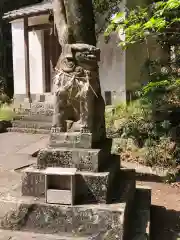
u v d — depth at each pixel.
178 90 7.33
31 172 3.47
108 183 3.35
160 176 6.55
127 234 3.34
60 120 3.64
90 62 3.50
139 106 8.48
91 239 3.09
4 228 3.35
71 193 3.21
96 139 3.75
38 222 3.28
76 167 3.45
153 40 8.52
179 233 4.14
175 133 7.46
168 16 5.02
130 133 8.02
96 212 3.14
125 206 3.22
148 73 8.38
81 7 3.63
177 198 5.48
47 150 3.52
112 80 10.48
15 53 12.70
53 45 11.98
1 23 15.12
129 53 10.03
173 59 7.94
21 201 3.34
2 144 8.58
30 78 12.97
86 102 3.51
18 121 10.91
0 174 5.73
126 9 8.06
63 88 3.56
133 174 4.36
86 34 3.67
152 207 4.91
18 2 15.38
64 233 3.21
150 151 7.24
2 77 14.79
